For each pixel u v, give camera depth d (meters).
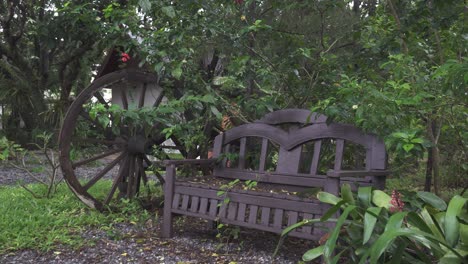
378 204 2.53
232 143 4.41
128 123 4.46
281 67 4.61
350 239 2.46
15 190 5.95
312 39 4.93
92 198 4.66
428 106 3.03
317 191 3.08
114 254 3.41
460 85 2.65
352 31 4.73
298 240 3.95
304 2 4.53
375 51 4.12
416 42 4.01
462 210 2.25
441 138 3.92
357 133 3.43
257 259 3.35
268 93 4.53
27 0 8.66
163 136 5.06
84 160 4.73
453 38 3.73
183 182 3.84
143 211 4.74
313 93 4.60
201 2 4.46
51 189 5.57
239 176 4.12
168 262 3.24
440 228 2.25
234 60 4.49
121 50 5.18
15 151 6.18
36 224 4.00
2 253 3.35
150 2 4.14
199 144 4.86
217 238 3.91
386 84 3.40
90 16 4.59
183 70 4.61
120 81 4.70
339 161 3.52
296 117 3.85
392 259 2.14
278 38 4.73
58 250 3.47
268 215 3.25
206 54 5.05
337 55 4.71
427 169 4.30
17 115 12.27
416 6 3.92
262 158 4.05
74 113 4.52
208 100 4.23
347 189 2.60
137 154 5.09
